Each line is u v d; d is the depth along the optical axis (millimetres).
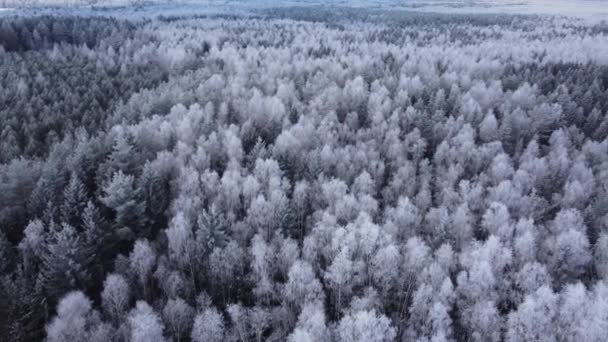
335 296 51406
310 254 53969
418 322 46562
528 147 85375
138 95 96812
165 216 60344
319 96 108625
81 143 63812
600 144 85188
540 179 76625
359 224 54969
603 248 54844
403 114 100750
